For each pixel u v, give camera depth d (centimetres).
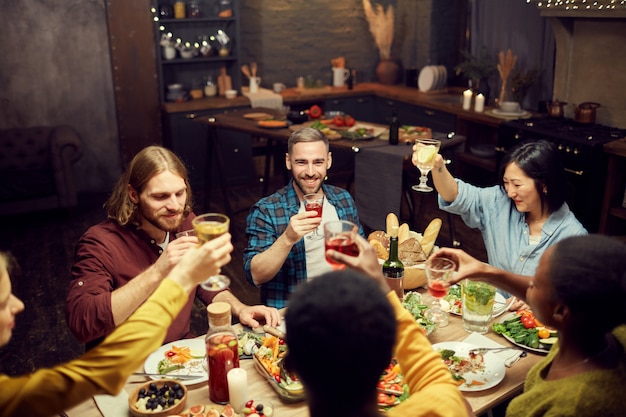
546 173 227
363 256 114
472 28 619
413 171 625
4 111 560
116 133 603
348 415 87
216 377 157
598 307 116
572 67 489
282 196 252
